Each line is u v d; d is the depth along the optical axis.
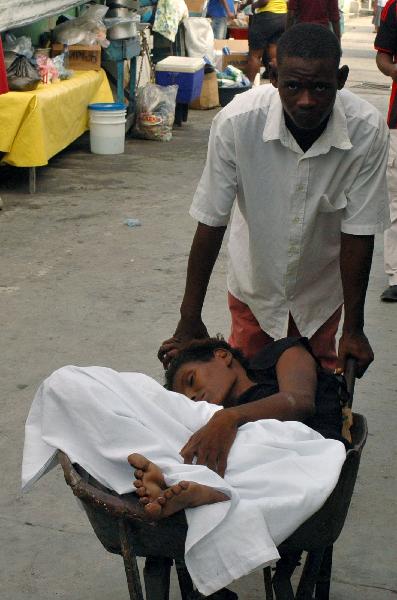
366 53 22.30
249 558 2.12
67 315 5.53
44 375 4.73
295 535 2.31
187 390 2.73
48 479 3.81
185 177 9.25
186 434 2.44
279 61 2.71
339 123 2.93
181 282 6.15
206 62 13.53
